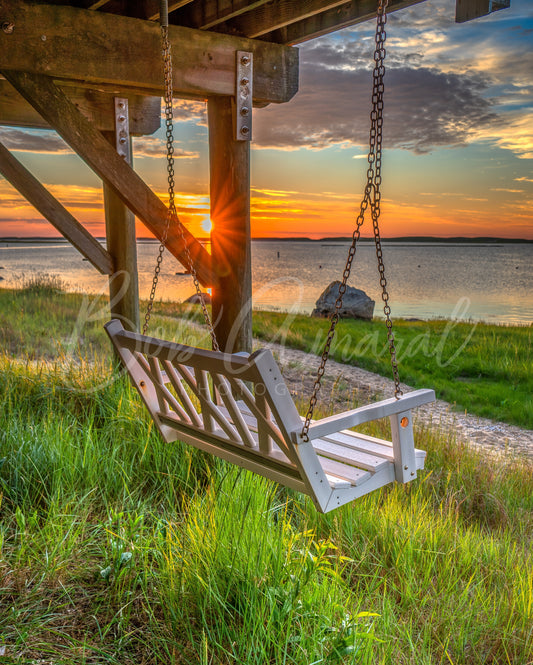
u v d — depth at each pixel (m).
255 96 4.29
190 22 4.15
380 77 2.25
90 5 3.61
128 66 3.78
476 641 2.72
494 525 4.39
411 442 2.57
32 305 14.26
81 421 4.82
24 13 3.42
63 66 3.59
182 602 2.51
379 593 3.04
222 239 4.31
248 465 2.71
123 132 5.83
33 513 3.21
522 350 12.71
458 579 3.14
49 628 2.31
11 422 4.23
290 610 2.33
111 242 5.93
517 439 7.01
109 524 3.01
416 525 3.66
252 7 3.59
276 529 2.98
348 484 2.38
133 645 2.32
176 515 3.42
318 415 6.06
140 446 4.09
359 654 2.28
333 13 4.00
